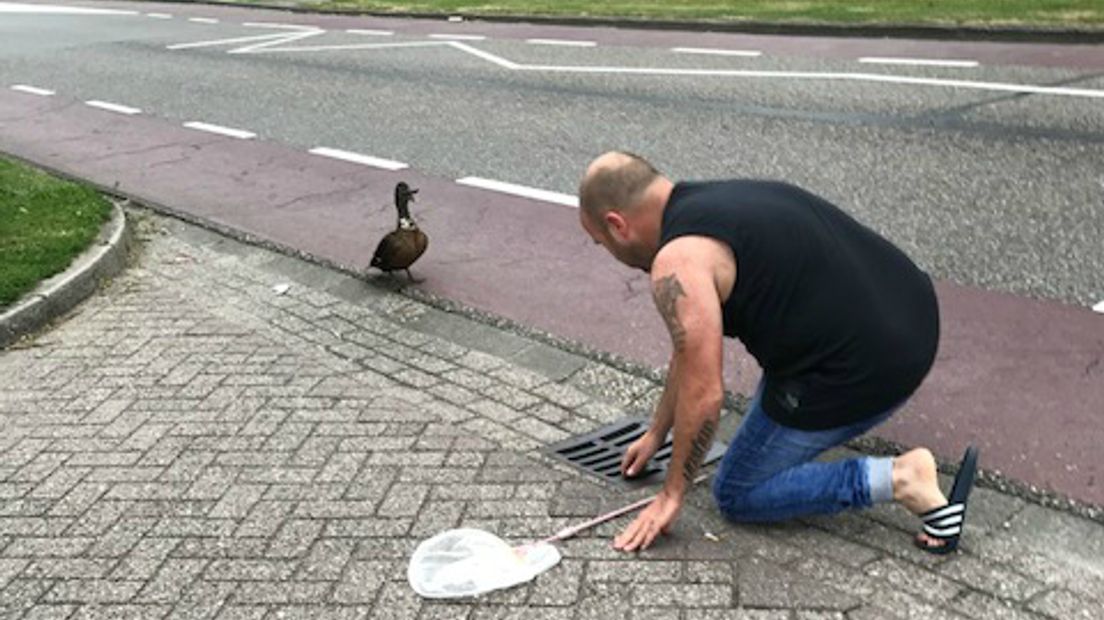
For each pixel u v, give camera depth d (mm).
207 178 9117
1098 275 5605
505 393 4844
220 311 6066
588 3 17172
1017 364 4715
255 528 3902
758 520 3691
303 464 4312
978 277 5715
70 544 3889
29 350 5629
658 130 9328
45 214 7520
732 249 3291
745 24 13820
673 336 3303
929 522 3479
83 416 4848
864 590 3352
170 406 4887
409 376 5074
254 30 19250
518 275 6297
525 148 9164
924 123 8758
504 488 4059
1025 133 8211
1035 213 6555
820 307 3314
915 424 4297
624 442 4359
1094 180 7031
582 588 3455
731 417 4512
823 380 3373
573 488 4039
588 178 3506
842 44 12484
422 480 4145
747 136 8883
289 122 11125
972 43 11805
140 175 9391
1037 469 3926
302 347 5484
